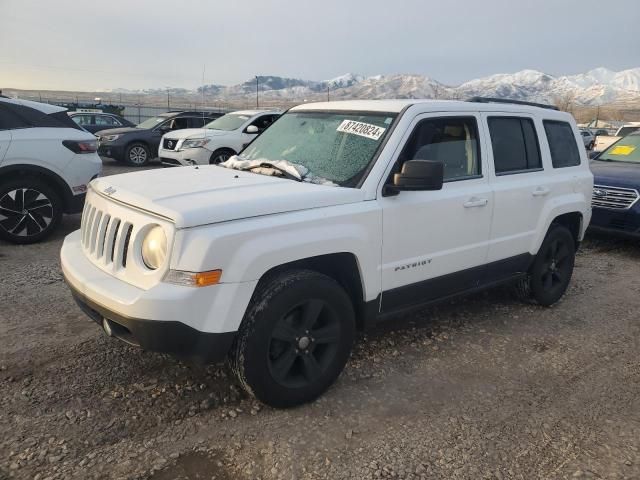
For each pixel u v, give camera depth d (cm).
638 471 283
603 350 433
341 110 421
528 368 396
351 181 354
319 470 272
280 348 315
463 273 419
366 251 341
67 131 695
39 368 358
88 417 306
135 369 362
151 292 271
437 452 291
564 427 321
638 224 732
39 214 666
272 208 302
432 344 428
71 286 325
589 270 669
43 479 255
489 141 435
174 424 304
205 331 279
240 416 315
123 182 349
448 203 391
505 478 274
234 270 282
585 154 555
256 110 1396
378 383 362
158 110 5128
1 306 460
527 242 474
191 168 417
